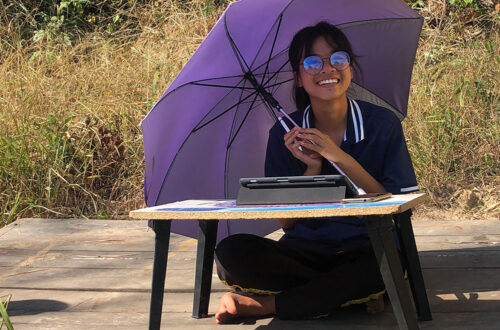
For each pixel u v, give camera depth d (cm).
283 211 194
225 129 283
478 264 332
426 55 650
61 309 298
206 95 272
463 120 550
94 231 438
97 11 877
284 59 279
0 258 384
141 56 693
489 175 516
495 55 636
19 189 521
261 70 277
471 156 530
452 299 286
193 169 284
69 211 514
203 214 202
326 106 261
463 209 473
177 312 288
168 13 806
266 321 270
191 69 258
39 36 745
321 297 257
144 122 262
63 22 830
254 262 264
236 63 271
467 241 374
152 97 598
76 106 608
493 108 568
